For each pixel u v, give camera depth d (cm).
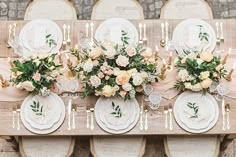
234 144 517
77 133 421
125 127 421
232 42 444
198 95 426
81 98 425
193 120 421
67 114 424
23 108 424
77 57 421
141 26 448
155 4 579
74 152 520
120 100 424
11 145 514
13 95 427
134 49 413
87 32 446
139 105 425
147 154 514
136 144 438
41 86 419
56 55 436
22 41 444
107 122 421
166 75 428
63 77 427
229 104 425
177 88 425
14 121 423
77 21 449
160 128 422
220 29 448
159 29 448
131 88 409
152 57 427
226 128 421
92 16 495
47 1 497
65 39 445
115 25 449
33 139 436
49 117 422
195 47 439
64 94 427
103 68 407
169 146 436
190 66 420
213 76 420
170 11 498
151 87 425
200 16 496
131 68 414
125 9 496
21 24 450
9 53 442
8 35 447
